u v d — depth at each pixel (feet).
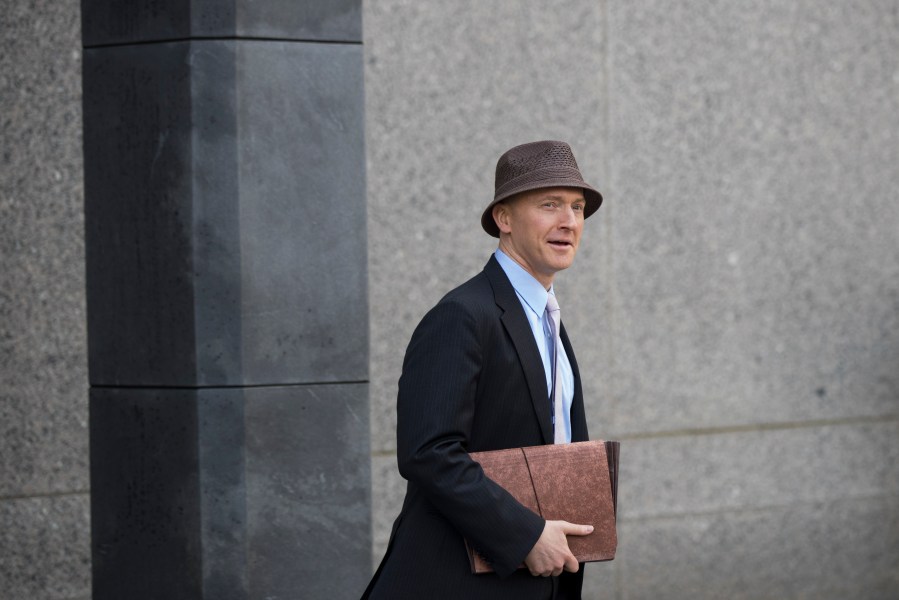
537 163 24.34
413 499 24.14
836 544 54.03
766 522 52.85
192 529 29.81
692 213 51.72
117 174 30.76
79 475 41.81
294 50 30.35
